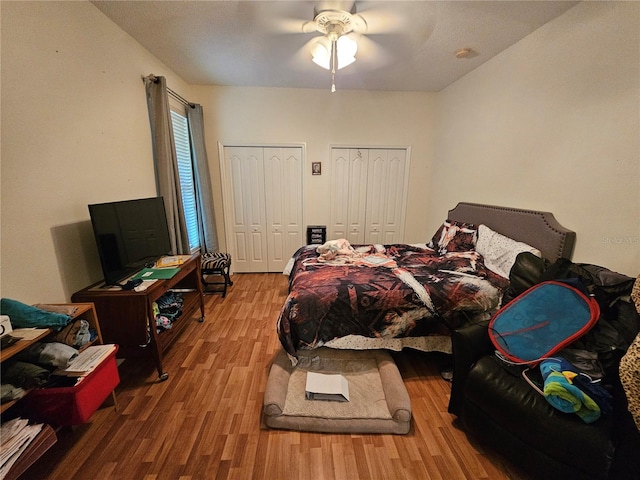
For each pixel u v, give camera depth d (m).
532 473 1.22
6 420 1.25
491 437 1.35
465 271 2.30
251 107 3.77
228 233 4.12
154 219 2.30
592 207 1.83
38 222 1.50
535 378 1.29
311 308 1.92
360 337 1.95
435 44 2.45
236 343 2.41
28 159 1.44
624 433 1.04
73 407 1.31
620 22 1.62
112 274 1.82
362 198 4.21
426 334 1.98
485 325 1.60
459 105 3.36
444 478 1.32
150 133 2.60
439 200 3.90
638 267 1.59
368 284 2.05
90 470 1.33
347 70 3.07
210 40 2.38
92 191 1.89
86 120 1.84
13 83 1.36
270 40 2.38
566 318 1.41
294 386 1.79
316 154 3.99
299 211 4.18
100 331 1.75
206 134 3.80
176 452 1.43
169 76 3.02
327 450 1.45
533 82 2.26
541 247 2.14
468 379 1.42
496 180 2.75
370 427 1.54
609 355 1.26
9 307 1.28
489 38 2.35
